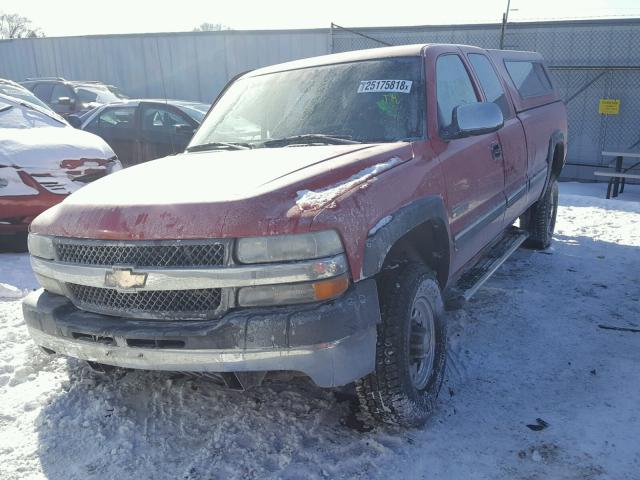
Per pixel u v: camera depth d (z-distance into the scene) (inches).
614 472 101.5
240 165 117.7
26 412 124.6
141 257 99.9
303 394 129.5
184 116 354.0
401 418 110.9
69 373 141.0
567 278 208.2
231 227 94.5
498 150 162.6
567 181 505.4
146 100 373.7
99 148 252.7
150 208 100.9
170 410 124.2
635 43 466.6
